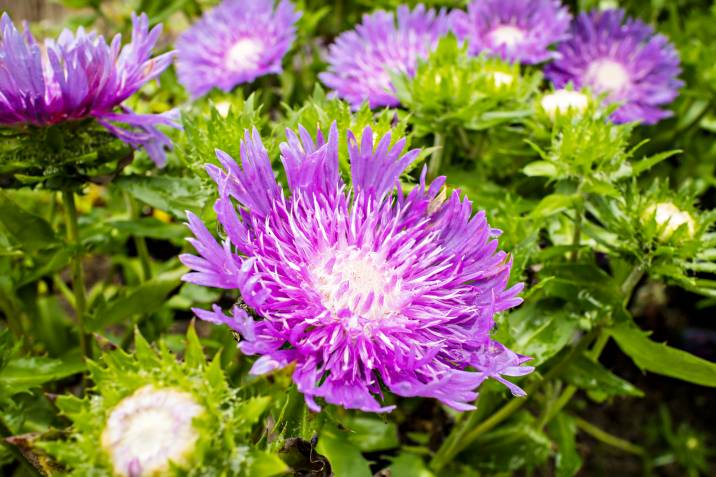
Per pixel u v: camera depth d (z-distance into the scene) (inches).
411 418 15.5
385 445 13.8
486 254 10.1
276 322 9.5
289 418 10.0
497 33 15.7
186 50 16.0
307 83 17.8
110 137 11.9
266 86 16.6
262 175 9.9
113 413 8.9
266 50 15.4
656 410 20.1
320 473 10.1
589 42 16.4
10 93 10.6
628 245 11.7
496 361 9.4
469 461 14.8
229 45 15.7
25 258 13.9
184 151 12.5
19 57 10.4
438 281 10.1
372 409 9.0
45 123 11.0
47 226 12.2
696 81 18.1
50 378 11.9
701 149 19.2
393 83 13.3
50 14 22.9
